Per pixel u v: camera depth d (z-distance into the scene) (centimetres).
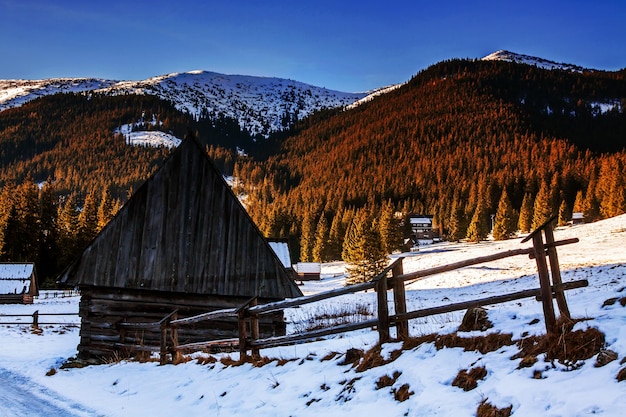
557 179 16988
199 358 1334
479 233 12781
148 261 1950
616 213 12181
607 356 623
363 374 857
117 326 1844
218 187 2033
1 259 7731
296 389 912
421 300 3944
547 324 768
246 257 1983
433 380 743
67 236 8225
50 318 3850
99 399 1188
